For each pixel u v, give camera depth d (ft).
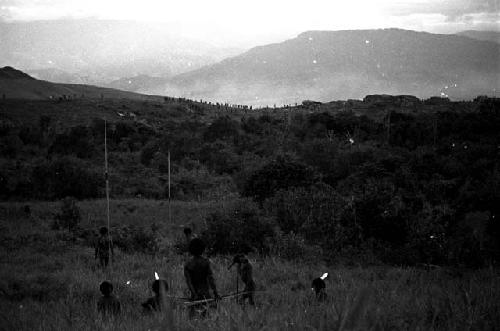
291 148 274.16
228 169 252.62
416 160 188.85
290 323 13.84
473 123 289.74
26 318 27.55
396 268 65.62
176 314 18.08
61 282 44.68
